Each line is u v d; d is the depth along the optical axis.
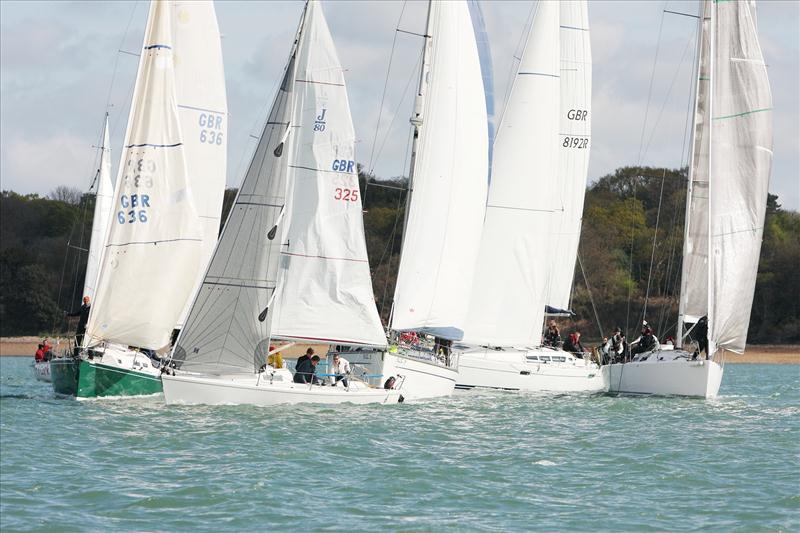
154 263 94.75
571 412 94.81
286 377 88.56
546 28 113.06
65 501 55.47
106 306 93.62
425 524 51.28
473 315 112.12
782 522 52.12
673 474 64.19
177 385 85.06
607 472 65.00
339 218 91.56
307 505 55.00
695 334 106.50
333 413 86.31
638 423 87.38
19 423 80.06
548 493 58.72
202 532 49.81
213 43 108.69
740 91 104.12
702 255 107.56
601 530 50.56
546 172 112.94
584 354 116.88
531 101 112.88
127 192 94.75
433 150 99.62
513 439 77.81
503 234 112.44
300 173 90.62
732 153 104.06
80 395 91.38
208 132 108.56
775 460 69.19
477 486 60.41
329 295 91.38
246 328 86.19
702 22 108.25
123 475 61.91
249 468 64.19
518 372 110.44
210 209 108.56
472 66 100.81
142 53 96.00
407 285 99.19
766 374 174.25
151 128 95.50
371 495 57.59
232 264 85.81
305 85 90.50
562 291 122.69
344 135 91.50
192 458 67.31
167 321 95.19
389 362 94.50
